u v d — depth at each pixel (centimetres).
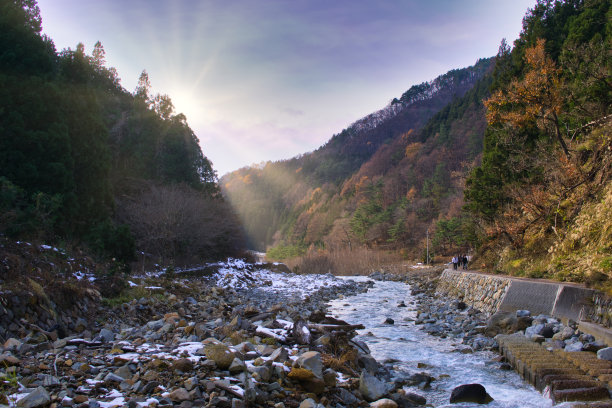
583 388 723
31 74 2244
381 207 10488
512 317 1277
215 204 4175
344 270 6525
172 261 3019
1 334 890
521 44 3356
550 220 2033
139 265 2578
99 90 5062
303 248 11362
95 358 716
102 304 1359
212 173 5394
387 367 998
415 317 1853
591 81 2084
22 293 1009
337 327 1162
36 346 795
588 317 1092
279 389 628
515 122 2430
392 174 12706
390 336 1395
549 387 760
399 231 8488
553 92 2186
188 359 658
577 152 2055
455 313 1778
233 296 2284
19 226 1502
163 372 632
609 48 2114
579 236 1658
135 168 4253
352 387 741
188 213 3391
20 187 1858
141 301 1466
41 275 1192
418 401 767
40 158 2062
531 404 745
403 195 11231
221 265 3522
